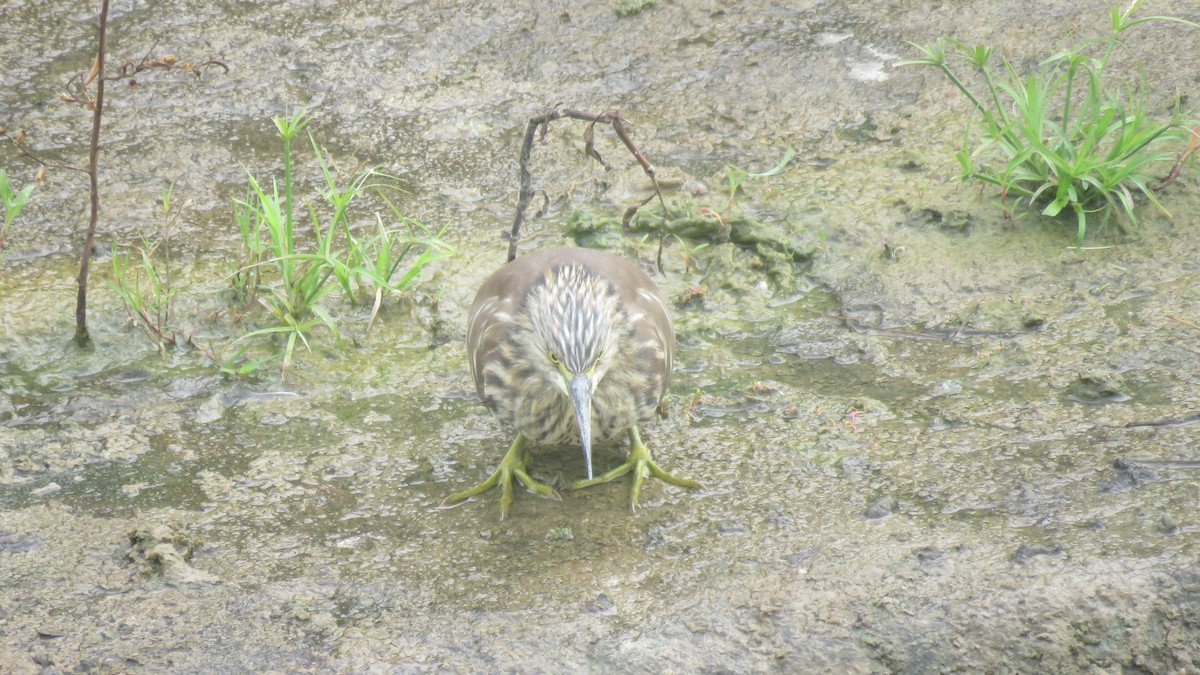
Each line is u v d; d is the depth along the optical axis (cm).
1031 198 1263
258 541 870
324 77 1545
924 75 1525
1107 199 1225
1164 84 1435
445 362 1098
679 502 901
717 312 1173
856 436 968
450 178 1371
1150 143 1264
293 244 1211
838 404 1012
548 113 1081
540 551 855
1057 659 780
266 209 1143
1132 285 1138
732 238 1267
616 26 1662
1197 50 1505
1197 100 1391
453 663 755
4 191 1099
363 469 955
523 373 879
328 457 968
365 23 1655
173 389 1057
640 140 1430
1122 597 793
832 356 1094
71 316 1127
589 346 840
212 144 1412
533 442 984
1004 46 1565
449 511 904
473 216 1307
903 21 1655
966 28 1622
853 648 770
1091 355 1048
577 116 1069
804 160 1379
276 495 922
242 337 1085
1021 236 1227
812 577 812
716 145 1418
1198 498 861
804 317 1156
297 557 854
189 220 1284
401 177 1371
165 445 984
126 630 780
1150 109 1384
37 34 1578
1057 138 1279
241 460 966
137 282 1113
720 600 796
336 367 1093
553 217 1305
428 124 1465
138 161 1372
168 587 819
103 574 830
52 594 811
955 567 814
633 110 1489
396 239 1224
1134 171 1221
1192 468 895
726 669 757
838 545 841
